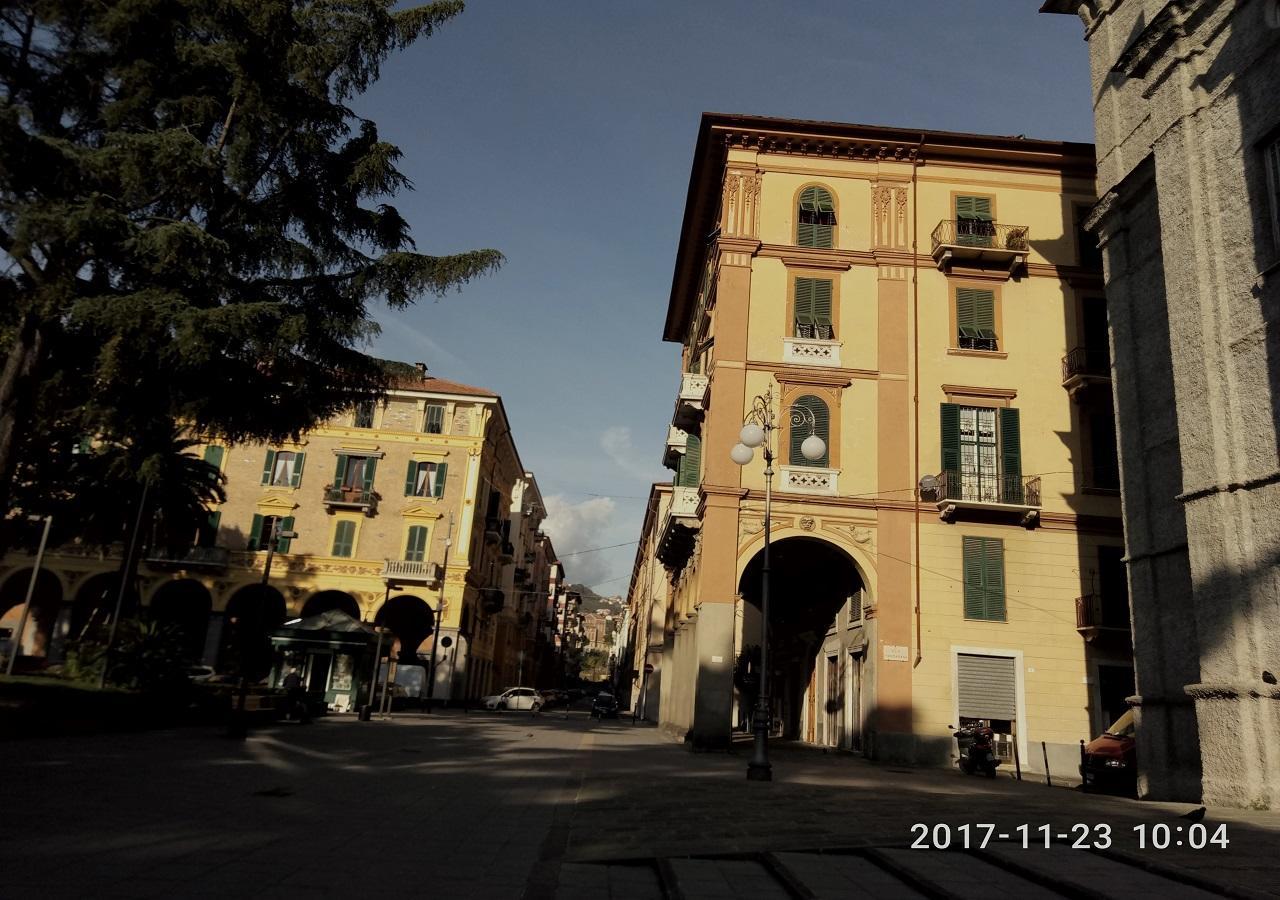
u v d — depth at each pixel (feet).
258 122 53.16
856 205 84.17
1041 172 85.10
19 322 48.85
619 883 21.57
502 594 192.24
